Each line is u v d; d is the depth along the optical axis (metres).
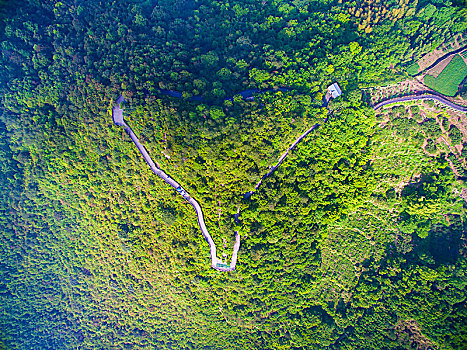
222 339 136.25
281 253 114.88
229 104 109.00
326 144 111.00
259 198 107.31
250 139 104.88
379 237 119.88
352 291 124.19
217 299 124.38
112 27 136.25
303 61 118.88
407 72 116.31
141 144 113.19
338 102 111.19
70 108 126.56
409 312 115.94
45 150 130.88
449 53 116.31
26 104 136.88
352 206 114.56
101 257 136.00
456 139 110.00
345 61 117.94
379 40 120.19
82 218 134.00
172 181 112.12
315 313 125.44
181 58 125.19
